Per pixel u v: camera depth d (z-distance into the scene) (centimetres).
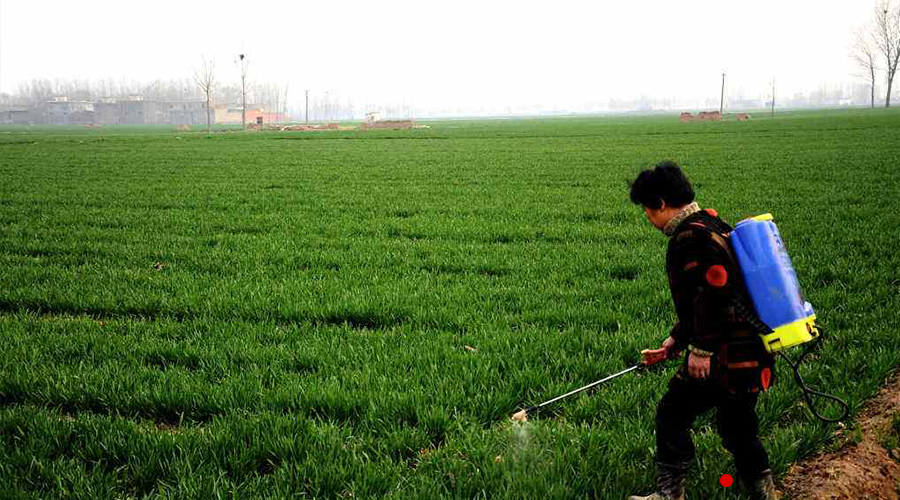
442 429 476
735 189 1803
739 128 5778
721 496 376
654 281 862
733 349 329
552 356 599
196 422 504
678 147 3712
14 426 488
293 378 565
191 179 2406
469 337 655
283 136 6359
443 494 396
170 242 1229
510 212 1515
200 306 791
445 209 1580
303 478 409
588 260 999
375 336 670
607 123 9338
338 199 1800
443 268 1006
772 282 323
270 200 1808
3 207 1700
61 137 6794
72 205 1750
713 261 323
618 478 404
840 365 559
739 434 356
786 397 495
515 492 389
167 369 600
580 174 2395
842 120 6506
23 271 989
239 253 1117
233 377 565
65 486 411
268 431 466
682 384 360
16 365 604
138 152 4028
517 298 802
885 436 451
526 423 473
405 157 3419
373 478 407
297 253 1098
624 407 496
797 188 1784
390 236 1279
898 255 958
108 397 534
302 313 754
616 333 651
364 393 525
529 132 6378
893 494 408
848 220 1273
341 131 7794
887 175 2003
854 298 747
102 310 805
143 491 411
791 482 410
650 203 347
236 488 399
